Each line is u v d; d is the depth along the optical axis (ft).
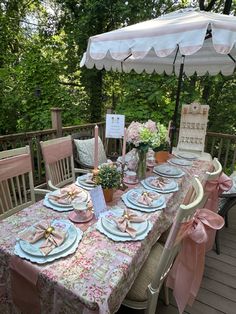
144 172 6.13
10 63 21.17
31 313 3.34
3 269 3.43
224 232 8.31
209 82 17.95
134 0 17.26
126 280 3.19
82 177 5.97
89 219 4.24
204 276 6.28
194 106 10.02
